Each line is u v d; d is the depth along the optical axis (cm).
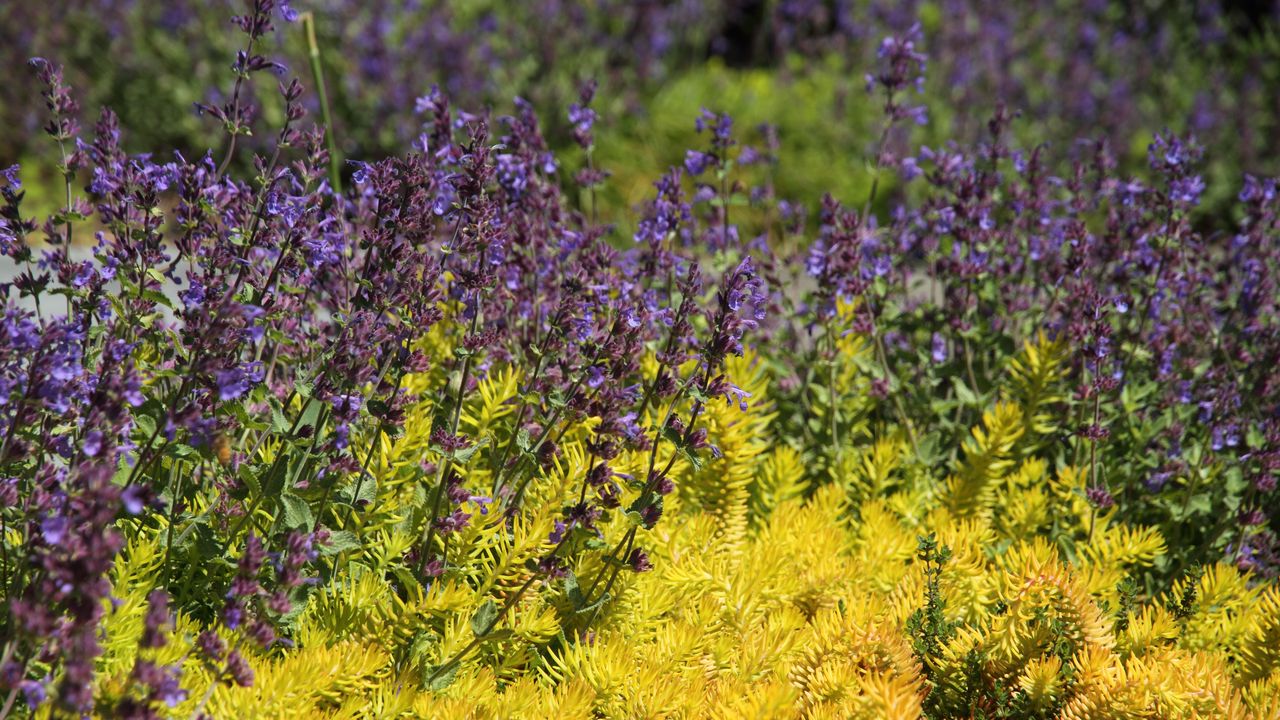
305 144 320
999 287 511
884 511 429
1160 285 475
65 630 228
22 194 311
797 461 420
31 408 261
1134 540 390
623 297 347
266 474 317
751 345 487
